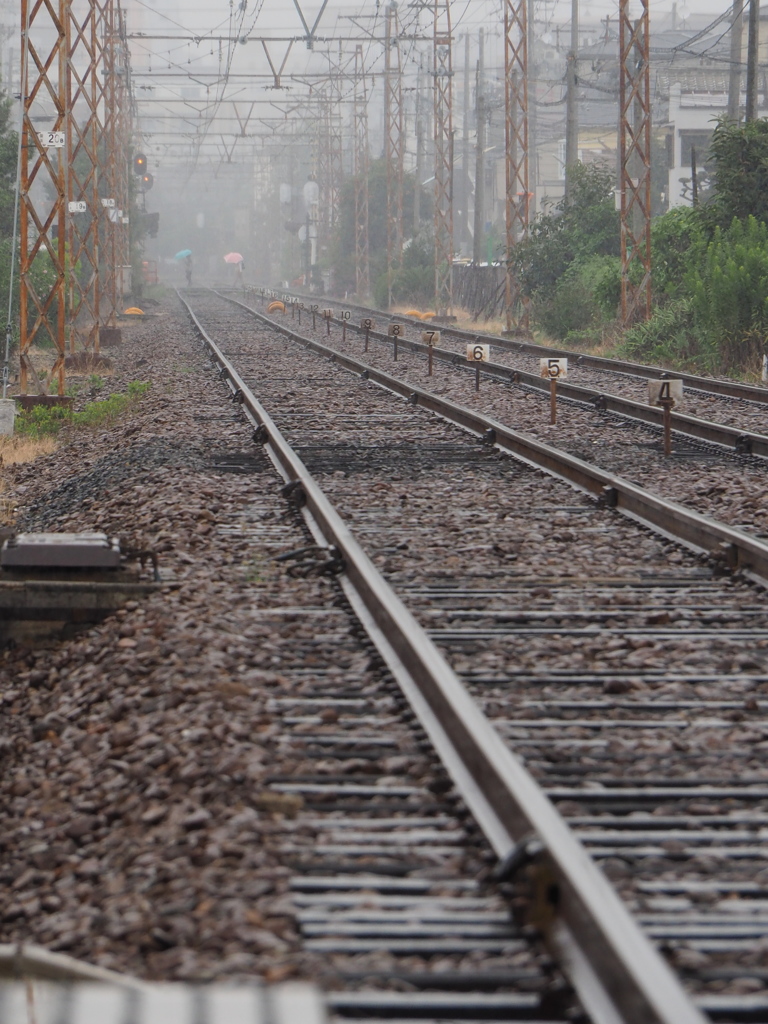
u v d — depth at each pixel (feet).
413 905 51.93
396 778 65.36
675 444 194.29
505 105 535.60
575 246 527.40
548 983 45.62
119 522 140.05
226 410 238.68
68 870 60.95
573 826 60.23
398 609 86.94
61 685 89.92
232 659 85.35
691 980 46.37
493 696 78.84
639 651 88.38
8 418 248.11
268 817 61.21
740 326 335.26
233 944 48.57
